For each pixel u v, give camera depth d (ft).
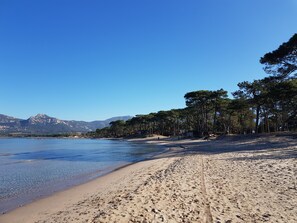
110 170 74.84
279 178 40.01
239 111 216.95
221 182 40.27
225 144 140.97
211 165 61.21
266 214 25.21
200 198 32.07
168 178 46.85
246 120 252.21
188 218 25.44
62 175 68.80
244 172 47.55
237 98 195.31
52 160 110.32
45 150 182.29
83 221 27.07
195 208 28.32
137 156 123.65
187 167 60.39
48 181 60.18
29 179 63.41
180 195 34.06
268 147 95.91
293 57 96.58
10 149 196.44
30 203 38.52
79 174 69.62
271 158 64.08
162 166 70.85
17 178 65.05
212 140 196.13
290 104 162.71
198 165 62.64
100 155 133.49
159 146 205.16
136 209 29.32
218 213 26.30
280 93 138.31
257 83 169.17
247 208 27.27
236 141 147.43
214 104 250.78
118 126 545.85
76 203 36.35
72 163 97.35
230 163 61.77
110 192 41.42
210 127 294.66
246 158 68.80
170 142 246.68
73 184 54.60
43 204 37.35
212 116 298.35
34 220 29.78
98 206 32.63
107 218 26.81
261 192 32.86
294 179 38.58
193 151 118.11
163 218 25.88
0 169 81.76
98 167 83.82
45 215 31.48
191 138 258.57
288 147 87.61
